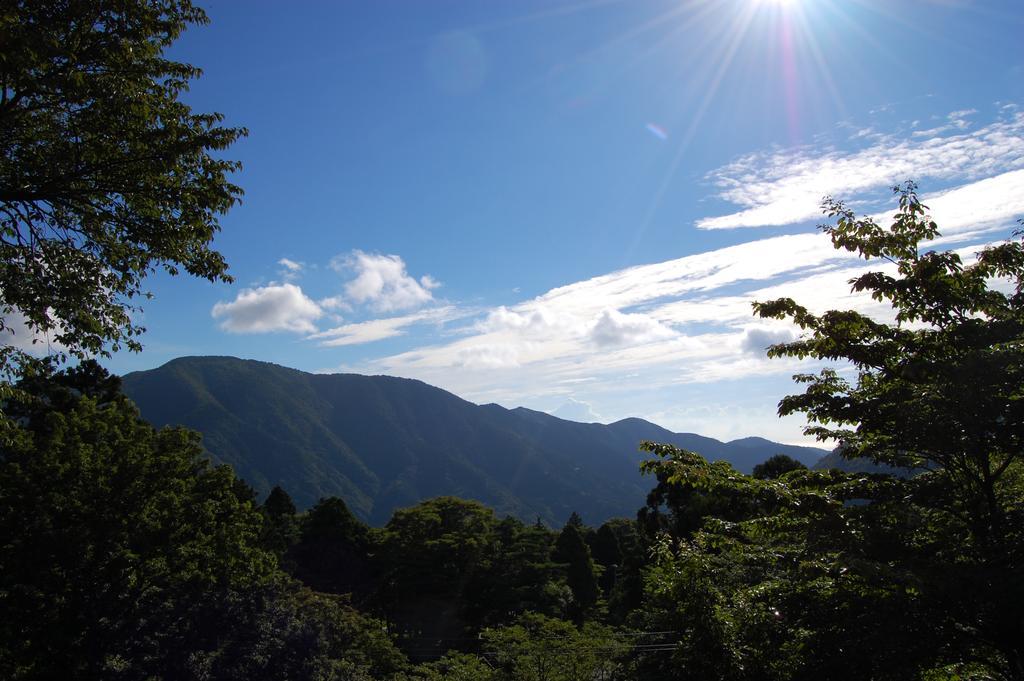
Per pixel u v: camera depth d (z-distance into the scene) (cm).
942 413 588
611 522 8494
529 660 2294
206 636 2348
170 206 1151
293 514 6969
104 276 1209
